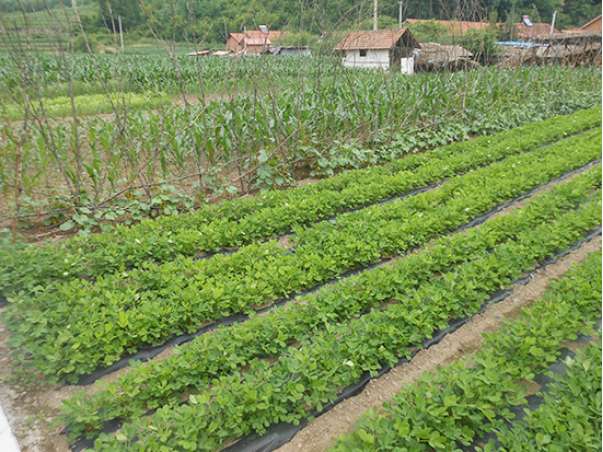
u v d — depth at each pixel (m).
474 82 10.97
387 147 8.86
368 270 4.43
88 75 15.14
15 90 6.46
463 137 10.18
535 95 13.34
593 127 11.45
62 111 9.77
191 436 2.65
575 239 5.31
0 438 2.85
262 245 4.92
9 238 5.22
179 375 3.18
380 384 3.40
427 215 5.65
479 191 6.47
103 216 6.03
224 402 2.81
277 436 2.91
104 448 2.61
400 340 3.50
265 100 8.30
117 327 3.65
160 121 8.15
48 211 5.92
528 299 4.49
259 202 6.18
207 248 5.20
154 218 6.23
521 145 9.12
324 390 3.05
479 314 4.23
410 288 4.20
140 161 7.89
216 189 6.85
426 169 7.50
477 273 4.34
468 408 2.82
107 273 4.66
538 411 2.79
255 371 3.15
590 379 3.04
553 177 7.62
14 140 5.73
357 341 3.38
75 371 3.44
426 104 9.99
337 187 6.94
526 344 3.28
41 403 3.23
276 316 3.67
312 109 8.24
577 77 15.73
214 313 4.02
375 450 2.52
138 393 3.07
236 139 7.40
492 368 3.07
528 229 5.39
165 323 3.80
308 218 5.89
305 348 3.25
